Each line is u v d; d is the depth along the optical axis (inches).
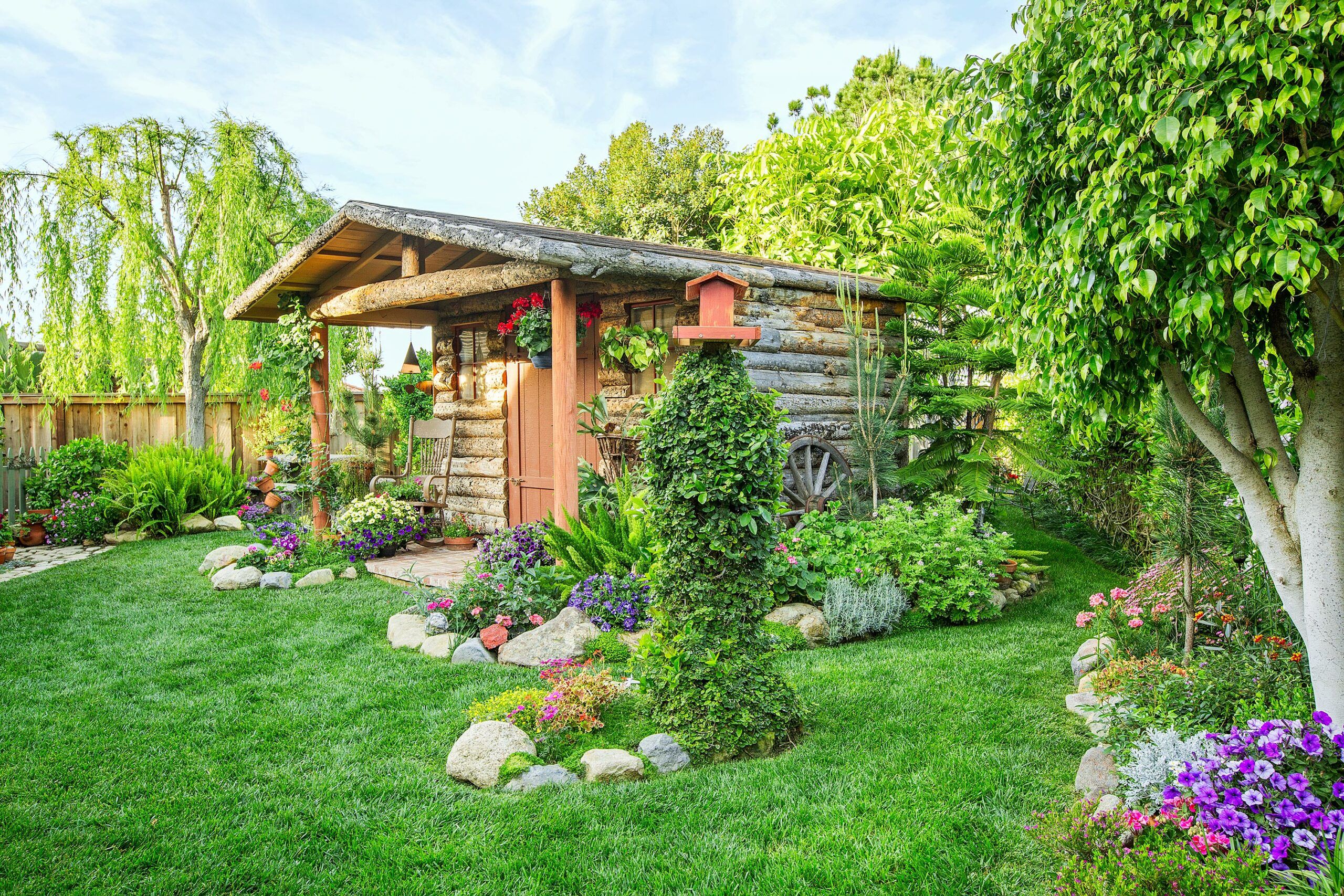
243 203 475.2
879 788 142.3
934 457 348.5
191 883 116.2
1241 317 120.4
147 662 220.8
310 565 327.9
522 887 114.7
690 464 159.0
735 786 143.6
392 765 154.6
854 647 239.0
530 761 148.6
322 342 391.2
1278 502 134.7
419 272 310.5
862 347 348.8
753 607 165.5
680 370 164.6
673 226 908.0
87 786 147.1
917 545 279.7
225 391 529.7
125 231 463.5
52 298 463.5
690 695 162.1
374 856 122.6
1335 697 124.3
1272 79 102.0
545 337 287.3
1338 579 124.7
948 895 110.2
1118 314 122.3
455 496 413.1
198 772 152.3
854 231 589.0
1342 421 125.2
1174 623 195.3
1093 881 99.7
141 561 366.0
